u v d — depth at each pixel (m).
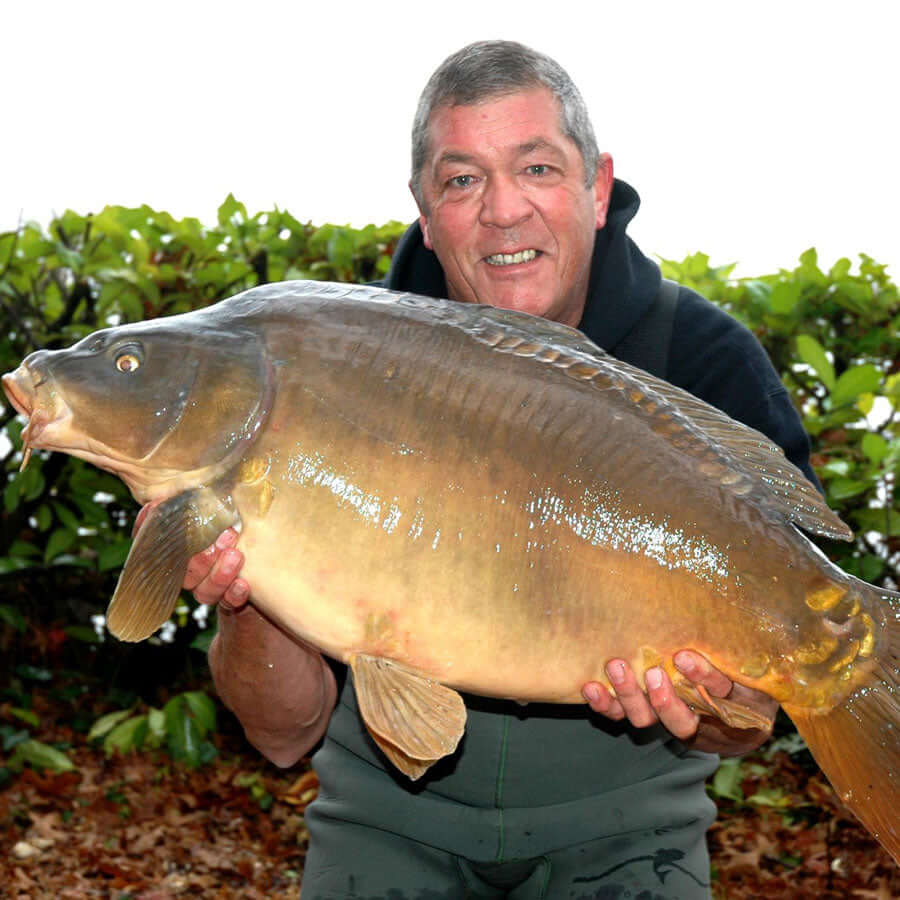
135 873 1.97
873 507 2.16
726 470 0.99
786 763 2.31
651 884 1.14
